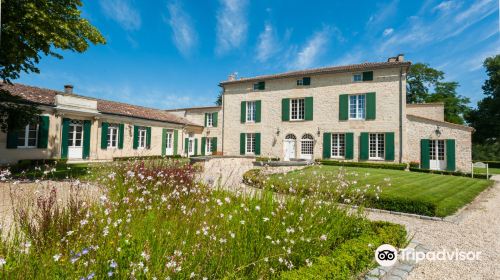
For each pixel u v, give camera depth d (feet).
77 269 6.88
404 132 57.93
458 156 54.13
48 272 6.84
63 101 52.24
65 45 30.60
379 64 60.03
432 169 56.34
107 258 7.34
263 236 9.91
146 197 14.19
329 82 66.54
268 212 11.88
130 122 66.28
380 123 60.23
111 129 62.80
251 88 77.00
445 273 12.46
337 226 12.95
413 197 24.16
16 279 6.48
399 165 55.36
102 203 10.45
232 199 13.89
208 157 49.75
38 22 27.50
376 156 61.26
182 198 13.88
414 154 57.72
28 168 36.91
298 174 27.27
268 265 8.90
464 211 24.21
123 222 9.61
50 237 8.49
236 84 79.56
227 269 8.22
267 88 74.49
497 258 14.20
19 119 33.76
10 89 48.44
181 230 9.65
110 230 8.54
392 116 59.11
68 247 7.87
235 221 10.69
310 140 68.23
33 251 7.56
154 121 72.43
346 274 9.99
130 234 8.75
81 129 57.11
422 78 110.32
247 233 9.91
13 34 27.27
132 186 15.43
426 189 30.66
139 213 11.34
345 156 63.36
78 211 10.25
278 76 71.82
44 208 9.96
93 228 8.75
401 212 22.82
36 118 36.09
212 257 8.19
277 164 42.29
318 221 12.65
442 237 17.40
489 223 20.59
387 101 59.82
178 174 19.39
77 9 33.06
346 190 18.35
